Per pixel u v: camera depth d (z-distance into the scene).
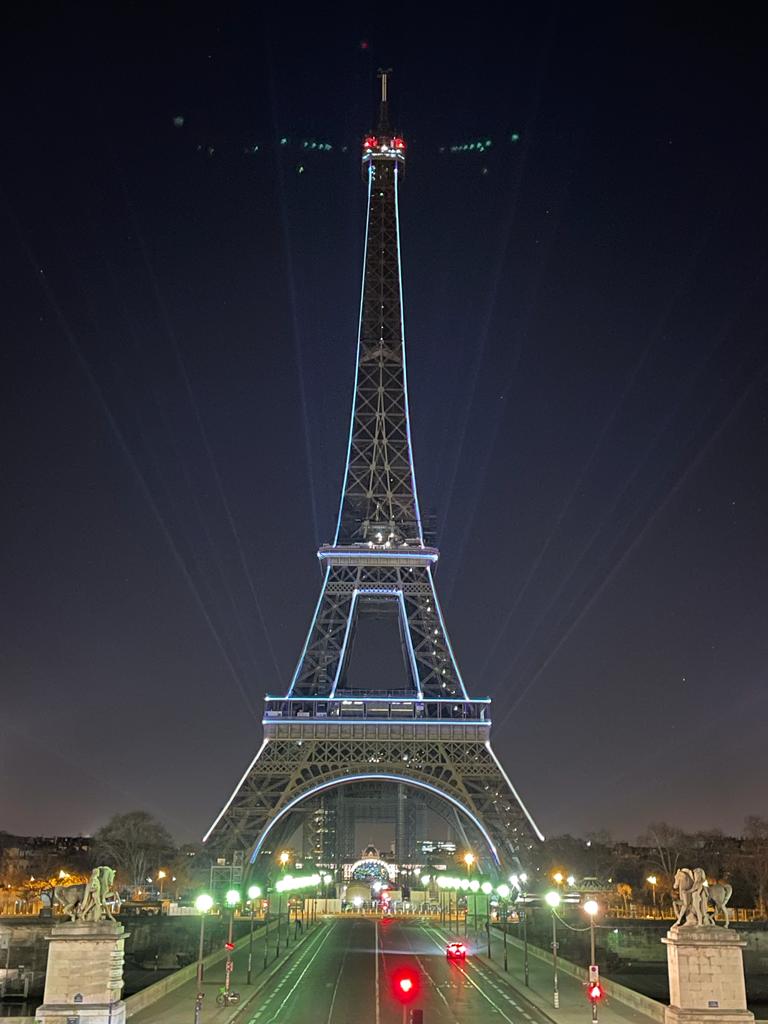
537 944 191.12
